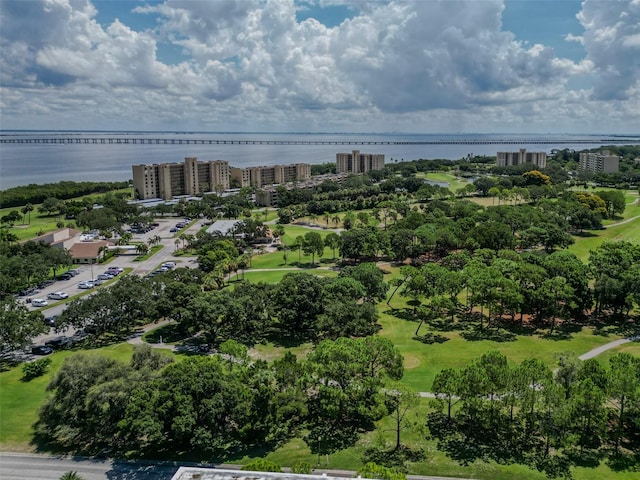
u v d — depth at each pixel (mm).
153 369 87938
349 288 125875
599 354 109812
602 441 77312
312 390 92125
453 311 134500
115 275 178375
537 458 73500
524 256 156250
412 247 187625
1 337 106625
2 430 82062
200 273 149750
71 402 77562
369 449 76250
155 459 74438
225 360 91562
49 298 153750
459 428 81500
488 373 78250
